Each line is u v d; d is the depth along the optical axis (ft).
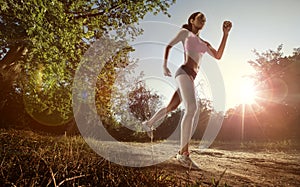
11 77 28.40
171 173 13.52
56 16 20.99
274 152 36.65
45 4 19.52
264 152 36.58
